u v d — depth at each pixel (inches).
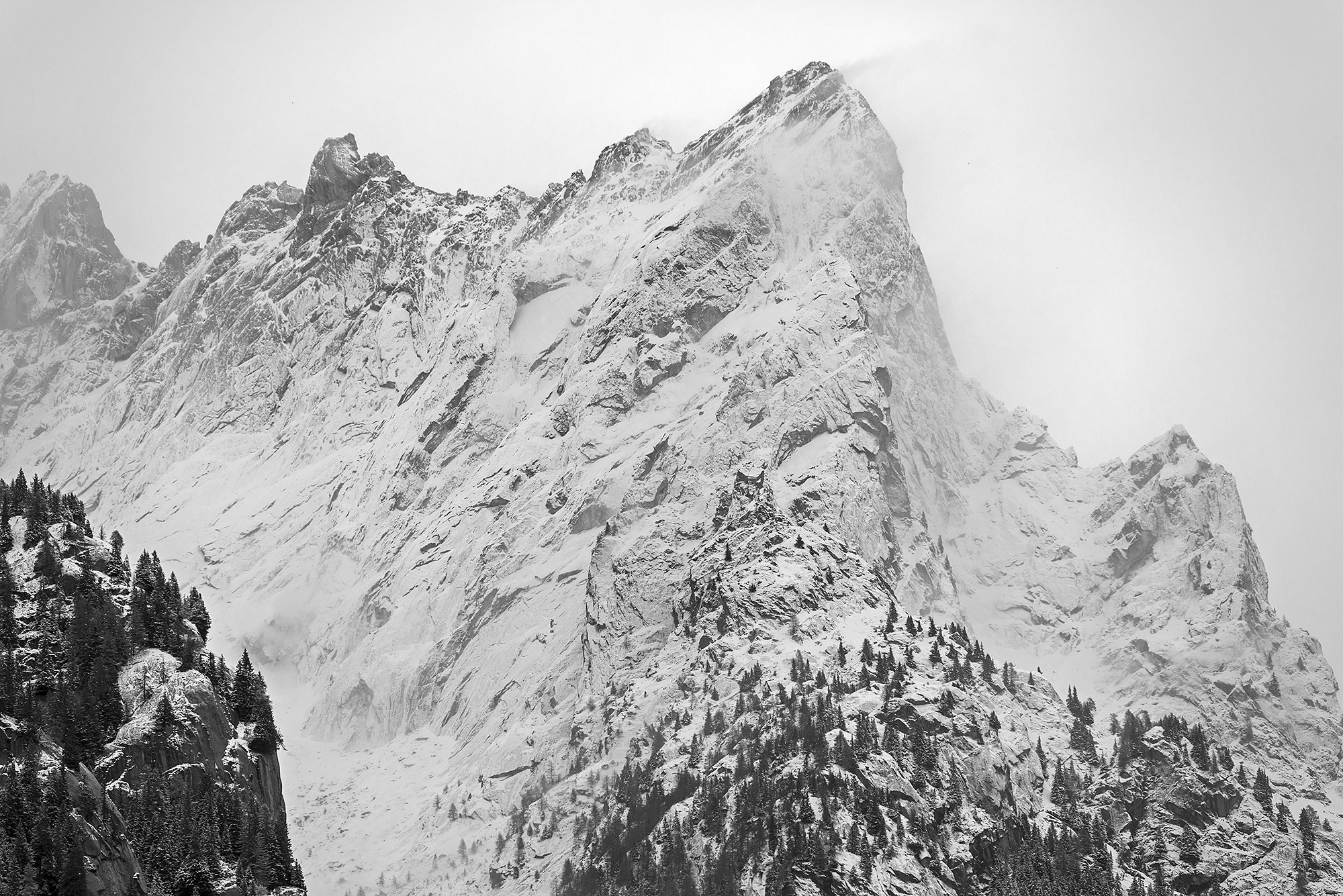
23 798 7244.1
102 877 7258.9
